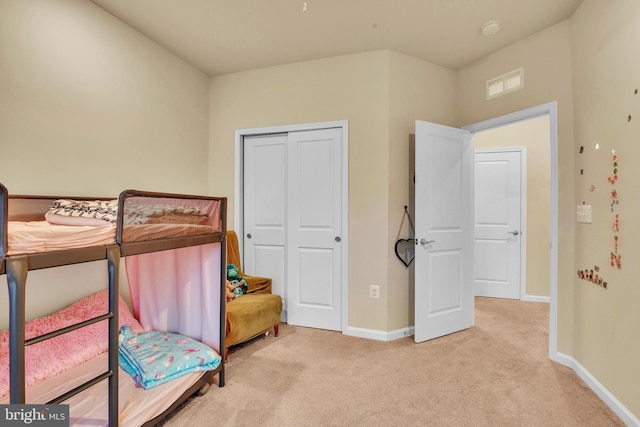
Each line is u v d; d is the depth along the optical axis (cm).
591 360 208
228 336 239
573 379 216
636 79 168
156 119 277
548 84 248
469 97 313
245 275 320
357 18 240
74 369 180
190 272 214
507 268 423
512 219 421
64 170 206
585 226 216
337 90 300
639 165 166
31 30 187
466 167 313
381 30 256
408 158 296
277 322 290
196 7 226
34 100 189
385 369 229
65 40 205
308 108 310
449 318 298
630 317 172
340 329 304
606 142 194
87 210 149
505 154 424
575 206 229
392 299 288
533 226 414
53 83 199
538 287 412
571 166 233
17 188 182
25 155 185
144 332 216
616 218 184
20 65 182
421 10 229
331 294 307
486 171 431
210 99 344
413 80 299
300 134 314
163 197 159
